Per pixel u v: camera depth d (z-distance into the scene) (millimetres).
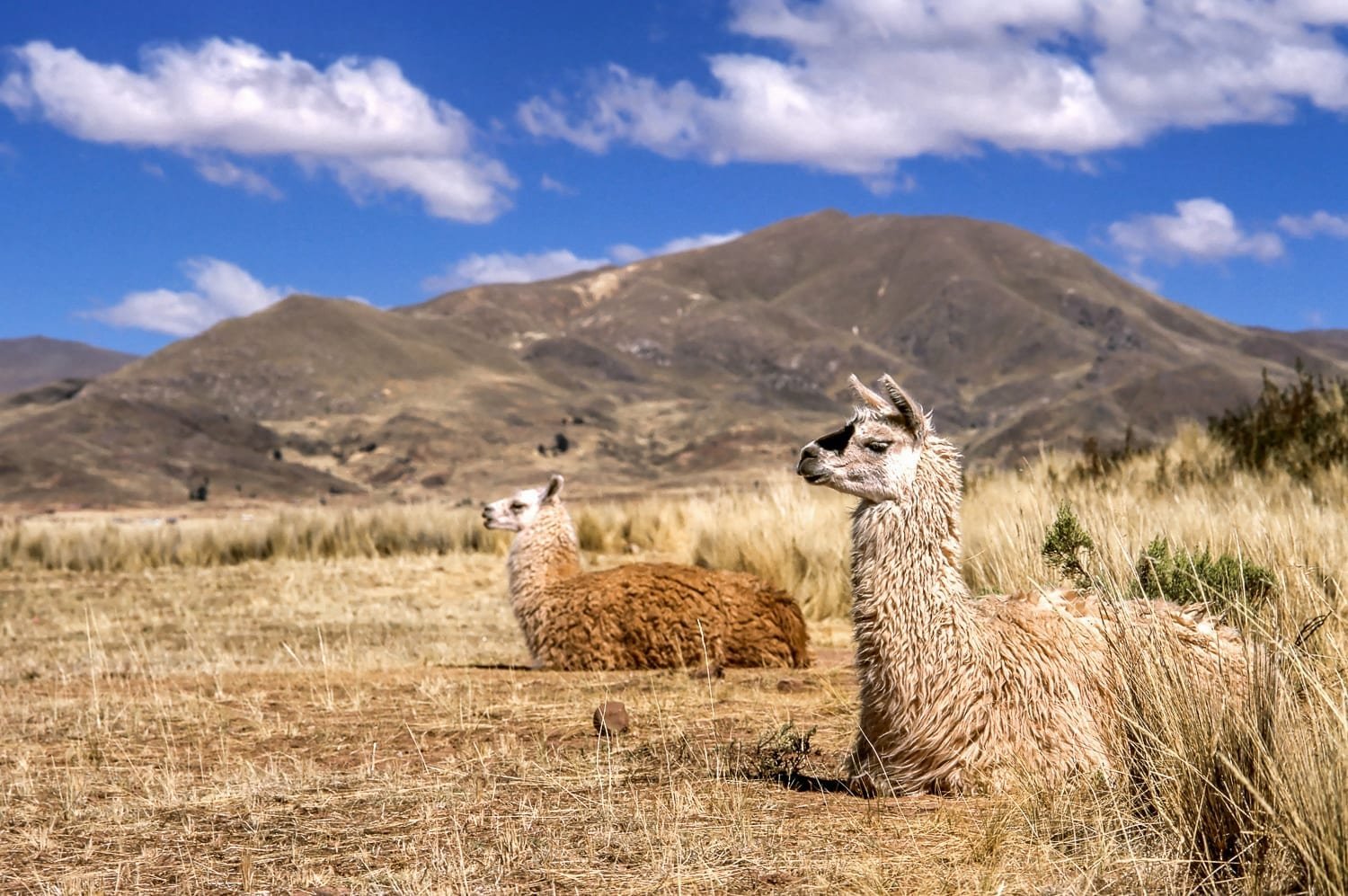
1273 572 7398
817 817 5500
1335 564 8492
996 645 5785
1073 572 7488
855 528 5965
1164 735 5094
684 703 8844
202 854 5410
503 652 13250
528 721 8289
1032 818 5074
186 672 11719
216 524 26734
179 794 6484
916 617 5742
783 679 9945
